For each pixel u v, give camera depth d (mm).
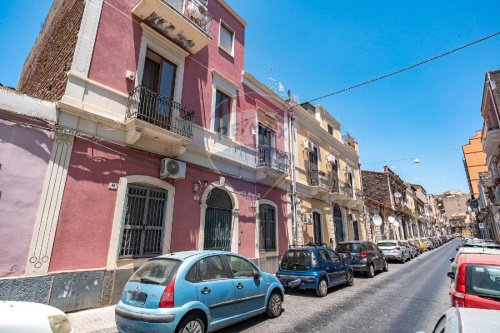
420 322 6031
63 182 6250
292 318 6309
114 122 7285
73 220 6277
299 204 14477
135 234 7410
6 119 5703
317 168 17297
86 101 6941
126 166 7500
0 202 5402
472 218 76312
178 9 9297
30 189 5785
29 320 2910
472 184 38594
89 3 7465
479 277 4465
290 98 15516
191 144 9367
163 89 9055
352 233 20094
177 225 8445
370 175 33875
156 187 8203
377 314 6617
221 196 10477
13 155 5691
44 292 5609
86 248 6391
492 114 17266
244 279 5824
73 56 6930
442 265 16734
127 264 7023
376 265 13281
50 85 8047
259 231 11695
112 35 7805
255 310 5867
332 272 9195
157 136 7879
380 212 27828
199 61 10445
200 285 4867
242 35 13203
